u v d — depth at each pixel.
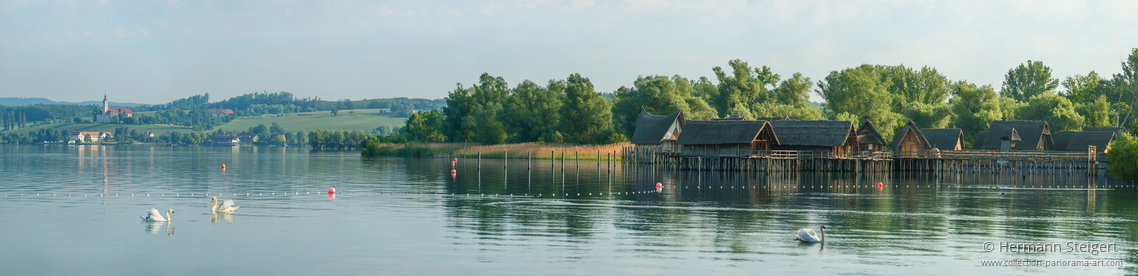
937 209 45.91
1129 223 39.66
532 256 29.78
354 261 28.83
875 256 29.86
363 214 42.72
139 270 27.33
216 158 143.75
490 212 43.84
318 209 45.28
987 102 125.44
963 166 104.44
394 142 194.12
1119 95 148.50
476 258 29.36
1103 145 101.06
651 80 145.88
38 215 41.69
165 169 95.00
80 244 32.22
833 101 149.12
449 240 33.41
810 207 46.81
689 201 50.44
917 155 92.88
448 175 79.94
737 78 150.50
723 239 33.78
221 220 39.94
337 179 73.38
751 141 86.38
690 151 93.31
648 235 34.91
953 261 29.08
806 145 89.19
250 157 152.25
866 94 142.38
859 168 85.81
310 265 28.16
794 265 28.16
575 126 148.88
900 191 59.12
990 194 56.69
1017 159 86.88
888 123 126.44
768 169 84.00
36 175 79.81
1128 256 30.31
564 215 42.41
